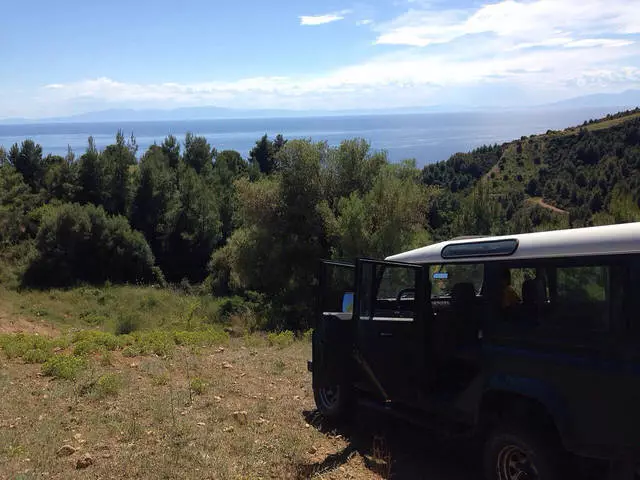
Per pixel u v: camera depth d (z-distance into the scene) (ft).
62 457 16.88
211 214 140.87
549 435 13.30
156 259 137.39
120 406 22.27
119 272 122.42
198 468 16.01
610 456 11.76
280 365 31.24
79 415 20.98
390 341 18.51
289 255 88.84
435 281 18.75
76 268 118.42
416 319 17.48
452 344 16.38
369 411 22.44
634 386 11.39
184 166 152.76
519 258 14.43
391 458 17.52
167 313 90.99
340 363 20.54
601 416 11.97
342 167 90.27
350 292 22.76
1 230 125.29
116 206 139.03
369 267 20.04
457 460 17.35
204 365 30.99
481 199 86.12
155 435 18.84
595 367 12.15
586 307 12.76
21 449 17.17
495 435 14.17
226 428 19.65
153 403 22.41
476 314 15.85
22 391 24.41
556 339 13.21
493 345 14.75
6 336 41.22
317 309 22.43
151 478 15.28
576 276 13.06
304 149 89.40
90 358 32.45
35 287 109.60
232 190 155.33
